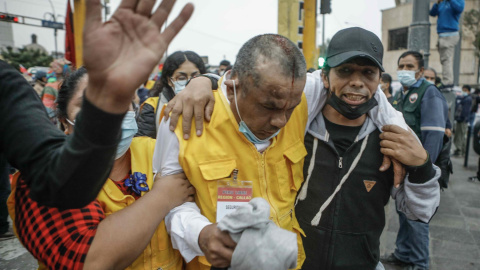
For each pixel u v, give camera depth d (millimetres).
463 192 5738
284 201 1484
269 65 1155
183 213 1335
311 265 1750
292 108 1254
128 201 1312
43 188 746
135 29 755
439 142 3059
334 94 1595
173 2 783
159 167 1434
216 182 1361
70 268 1009
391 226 4367
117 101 716
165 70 3184
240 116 1319
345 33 1572
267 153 1428
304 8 5844
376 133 1693
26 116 794
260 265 1003
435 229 4266
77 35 6121
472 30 28141
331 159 1704
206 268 1383
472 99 9039
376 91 1694
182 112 1365
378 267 1837
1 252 3539
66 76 1331
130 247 1090
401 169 1585
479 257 3559
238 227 1062
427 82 3281
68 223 1064
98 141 714
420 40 5375
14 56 32125
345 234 1698
